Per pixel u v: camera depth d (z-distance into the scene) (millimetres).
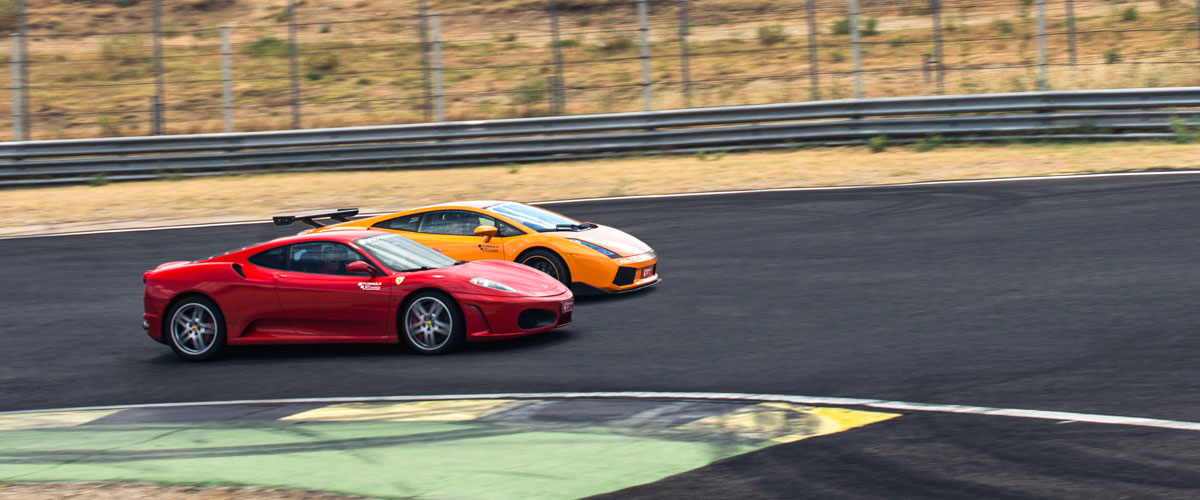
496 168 49688
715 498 11664
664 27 73688
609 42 71438
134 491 13156
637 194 41125
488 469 13266
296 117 57031
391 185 46281
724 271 27594
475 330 20609
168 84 69188
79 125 64125
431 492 12469
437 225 26672
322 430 15742
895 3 74812
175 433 16094
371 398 17750
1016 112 48156
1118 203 32344
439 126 50844
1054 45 64812
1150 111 45531
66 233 39688
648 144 50281
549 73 67625
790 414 15016
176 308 22062
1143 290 21953
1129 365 16516
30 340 24281
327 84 68625
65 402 18953
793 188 40125
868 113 48625
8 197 48719
